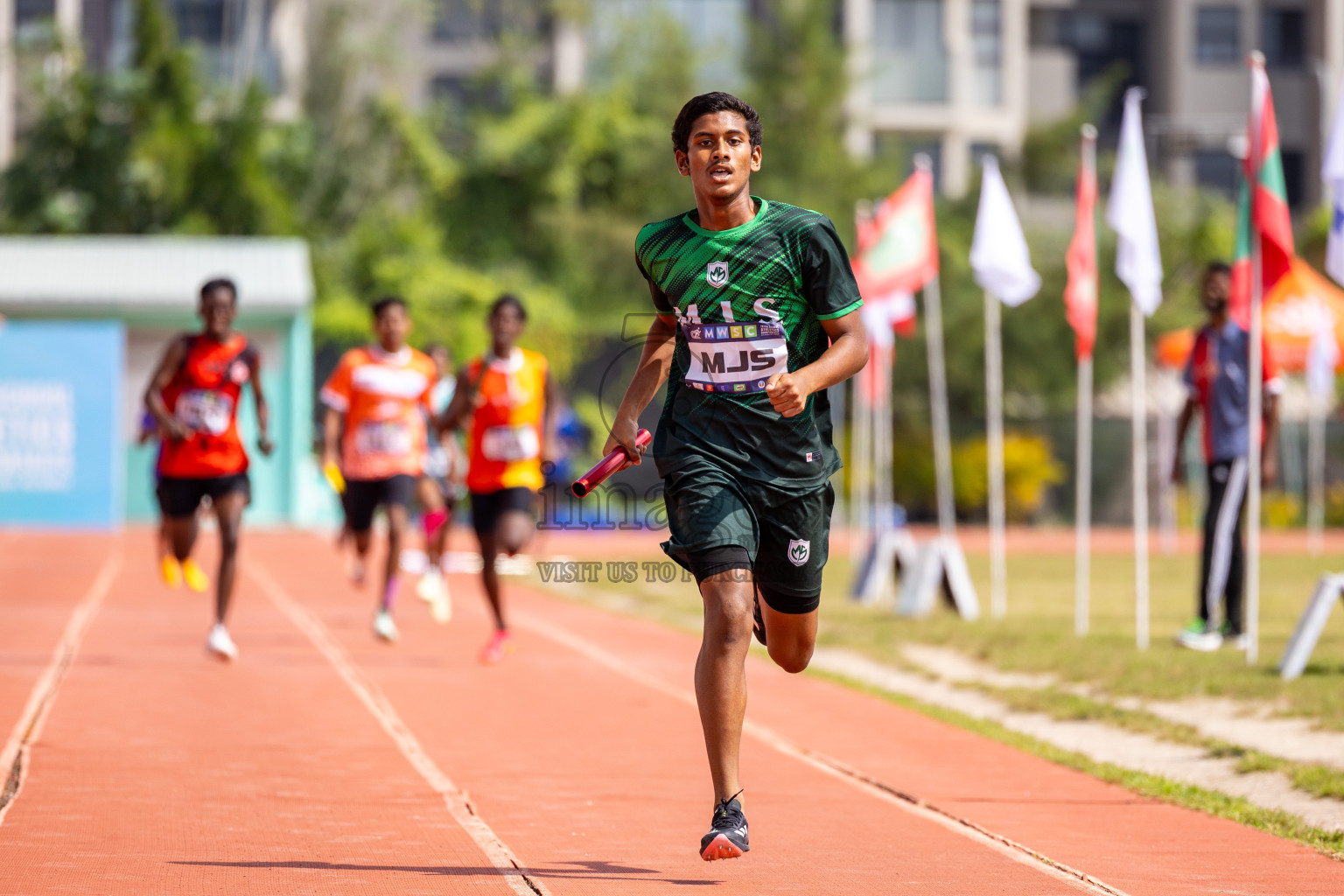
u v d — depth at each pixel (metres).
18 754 23.02
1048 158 130.62
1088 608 49.38
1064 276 119.94
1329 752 24.47
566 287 126.19
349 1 149.25
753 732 26.72
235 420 33.16
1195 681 31.17
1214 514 37.88
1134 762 24.44
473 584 57.84
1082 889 16.50
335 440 38.69
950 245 120.75
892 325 58.38
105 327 85.12
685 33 137.12
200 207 116.94
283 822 19.08
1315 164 159.38
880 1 155.38
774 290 16.70
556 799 20.80
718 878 16.78
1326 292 77.25
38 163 119.31
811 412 17.14
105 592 50.47
